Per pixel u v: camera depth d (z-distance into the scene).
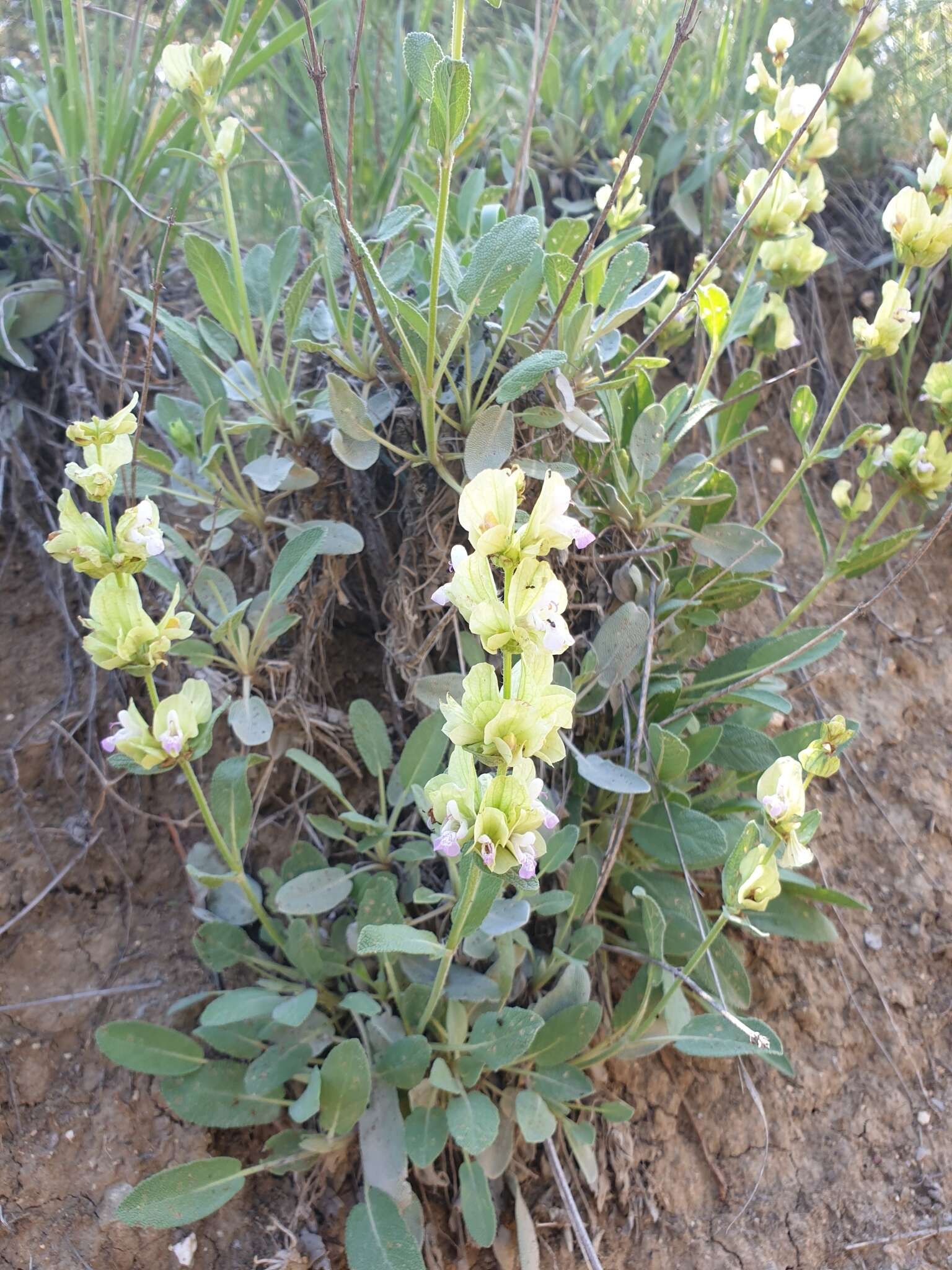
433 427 0.41
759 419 0.67
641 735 0.44
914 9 0.69
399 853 0.43
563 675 0.43
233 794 0.38
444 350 0.42
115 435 0.30
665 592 0.49
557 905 0.42
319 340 0.45
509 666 0.25
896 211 0.45
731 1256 0.44
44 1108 0.40
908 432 0.48
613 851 0.44
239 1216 0.40
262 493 0.48
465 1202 0.38
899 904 0.54
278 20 0.62
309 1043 0.40
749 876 0.35
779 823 0.34
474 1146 0.37
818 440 0.50
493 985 0.41
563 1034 0.41
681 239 0.66
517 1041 0.38
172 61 0.39
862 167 0.72
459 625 0.46
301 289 0.42
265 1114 0.39
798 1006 0.50
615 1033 0.43
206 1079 0.39
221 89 0.45
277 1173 0.39
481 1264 0.41
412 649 0.46
